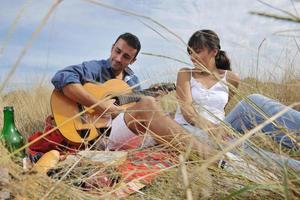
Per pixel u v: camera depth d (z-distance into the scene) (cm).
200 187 120
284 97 201
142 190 144
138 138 225
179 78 297
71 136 300
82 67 339
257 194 121
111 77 352
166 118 193
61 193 119
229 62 331
